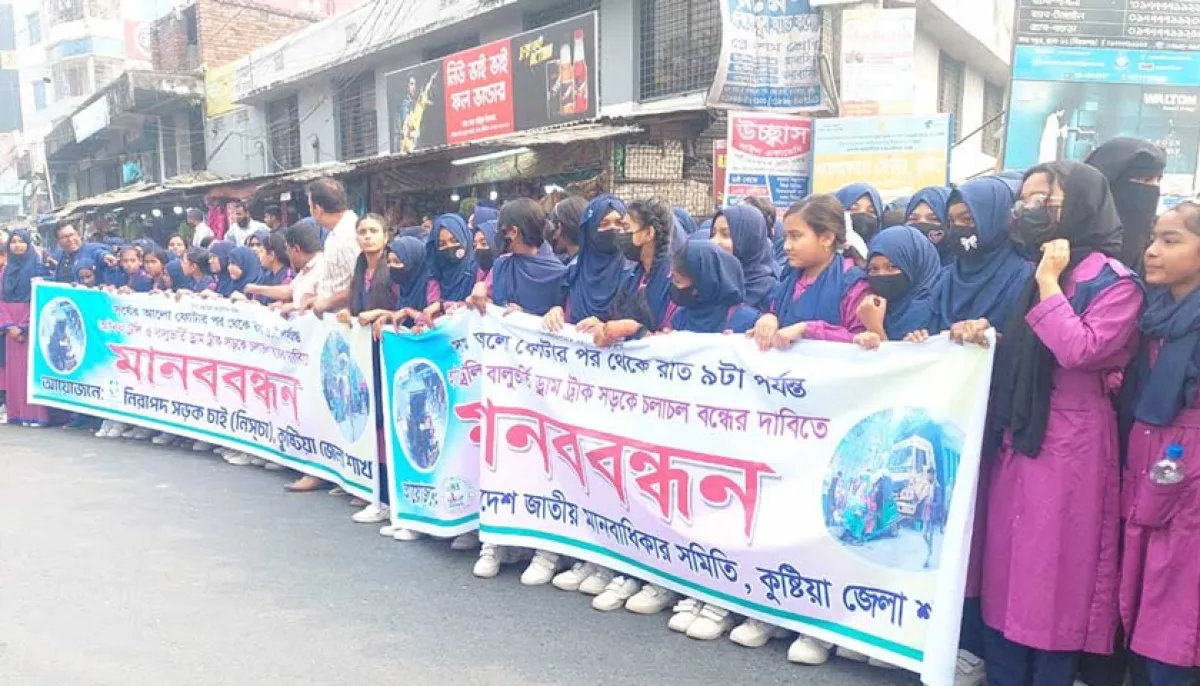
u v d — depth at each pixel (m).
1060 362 2.47
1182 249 2.40
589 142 8.46
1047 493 2.54
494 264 4.18
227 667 3.03
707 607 3.31
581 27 9.08
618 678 2.96
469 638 3.26
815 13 7.64
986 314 2.74
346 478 4.88
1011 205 2.74
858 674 2.98
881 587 2.82
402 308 4.54
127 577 3.84
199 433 6.05
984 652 2.88
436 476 4.18
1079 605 2.55
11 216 37.09
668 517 3.34
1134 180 2.89
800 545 3.00
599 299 3.67
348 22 13.79
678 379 3.28
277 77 15.76
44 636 3.26
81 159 25.58
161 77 17.88
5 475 5.57
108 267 7.27
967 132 11.34
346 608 3.53
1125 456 2.61
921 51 9.62
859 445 2.86
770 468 3.05
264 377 5.50
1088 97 8.23
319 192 5.17
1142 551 2.52
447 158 9.91
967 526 2.61
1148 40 8.16
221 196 14.03
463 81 10.79
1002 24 11.09
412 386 4.24
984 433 2.75
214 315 5.80
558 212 4.36
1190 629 2.43
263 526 4.56
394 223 11.78
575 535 3.72
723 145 7.90
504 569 3.99
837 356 2.88
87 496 5.10
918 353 2.73
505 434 3.84
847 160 7.51
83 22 35.81
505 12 10.97
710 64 8.75
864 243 4.39
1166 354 2.44
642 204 3.52
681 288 3.36
